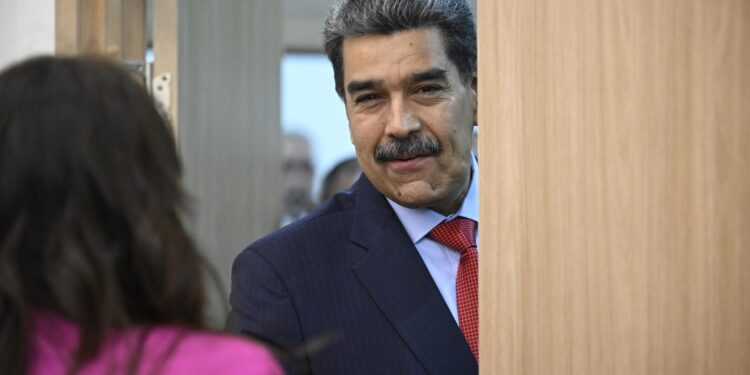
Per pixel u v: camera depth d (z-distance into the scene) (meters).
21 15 3.73
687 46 2.21
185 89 3.78
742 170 2.18
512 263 2.41
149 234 1.55
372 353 2.59
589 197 2.31
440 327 2.61
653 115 2.25
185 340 1.56
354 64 2.64
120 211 1.54
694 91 2.21
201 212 4.11
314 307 2.63
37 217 1.52
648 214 2.26
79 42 3.62
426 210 2.73
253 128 4.97
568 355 2.35
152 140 1.60
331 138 8.13
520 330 2.40
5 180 1.51
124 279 1.57
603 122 2.29
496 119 2.41
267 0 5.23
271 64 5.35
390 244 2.69
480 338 2.44
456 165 2.66
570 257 2.34
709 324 2.21
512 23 2.39
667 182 2.24
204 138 4.11
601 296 2.31
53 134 1.53
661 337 2.25
